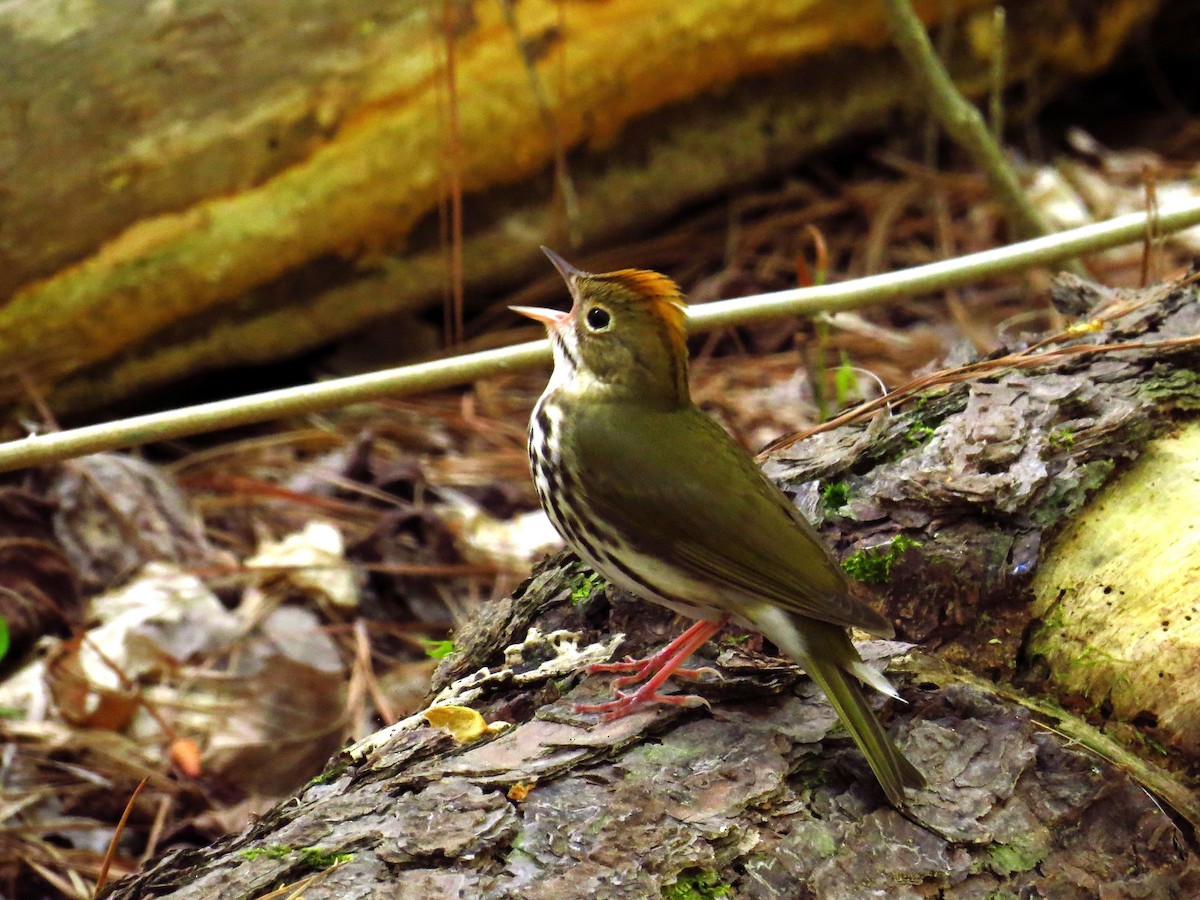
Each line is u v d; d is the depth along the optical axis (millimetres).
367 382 9219
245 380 15133
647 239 16406
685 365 7957
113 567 11938
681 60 15125
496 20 13969
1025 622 7441
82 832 9875
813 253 16125
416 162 14102
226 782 10289
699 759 6516
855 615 6629
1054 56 17344
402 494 13109
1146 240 10148
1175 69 19141
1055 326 13477
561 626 7863
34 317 13414
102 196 13180
